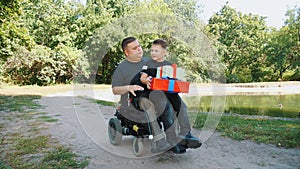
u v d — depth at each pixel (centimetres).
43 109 715
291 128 448
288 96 1263
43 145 376
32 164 303
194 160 312
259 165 296
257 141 380
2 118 584
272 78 2700
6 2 846
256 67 2770
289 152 336
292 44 2648
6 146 373
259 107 863
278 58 2672
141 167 293
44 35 2100
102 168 292
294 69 2731
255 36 2845
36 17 2156
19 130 470
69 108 730
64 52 1691
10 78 1600
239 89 1603
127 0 1858
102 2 1964
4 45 1050
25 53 1552
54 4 2214
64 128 481
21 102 854
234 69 2748
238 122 507
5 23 917
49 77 1664
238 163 303
